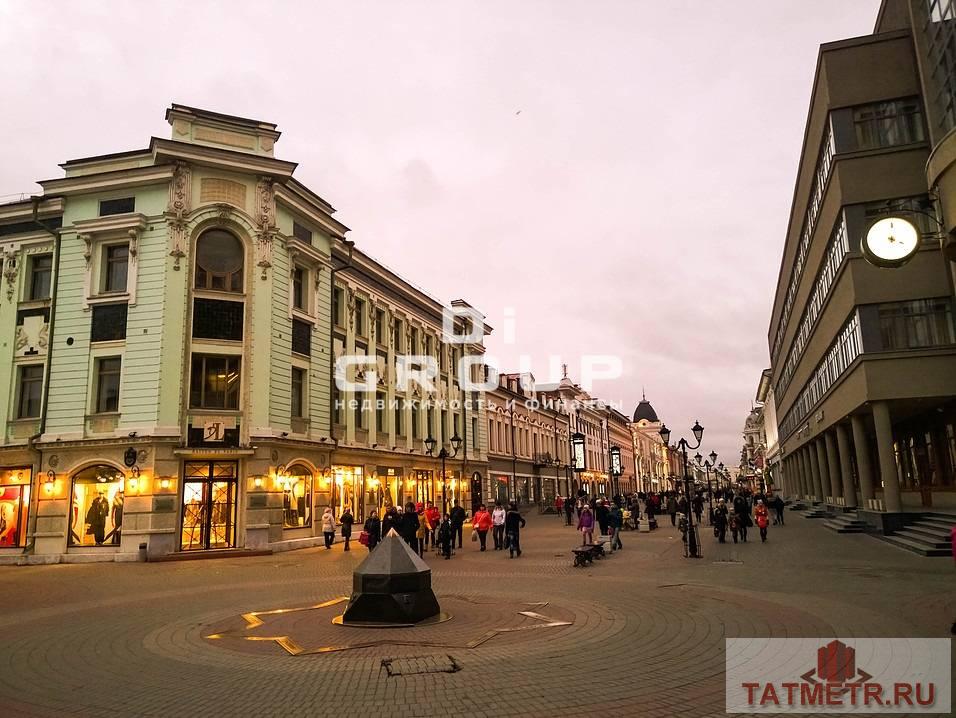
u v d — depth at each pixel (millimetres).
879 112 24734
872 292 23859
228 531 25453
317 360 30719
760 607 11594
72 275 27062
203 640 9977
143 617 12195
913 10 22000
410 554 11078
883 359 23453
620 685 7281
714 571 16922
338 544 29141
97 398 26125
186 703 7004
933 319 23297
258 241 27688
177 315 25875
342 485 31719
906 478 33375
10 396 27031
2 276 28062
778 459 76500
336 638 9750
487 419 53469
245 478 25797
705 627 10047
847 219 24516
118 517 25016
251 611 12391
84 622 11836
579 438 67375
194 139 27766
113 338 26188
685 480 23391
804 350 40625
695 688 7168
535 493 63844
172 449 24938
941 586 13344
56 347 26734
